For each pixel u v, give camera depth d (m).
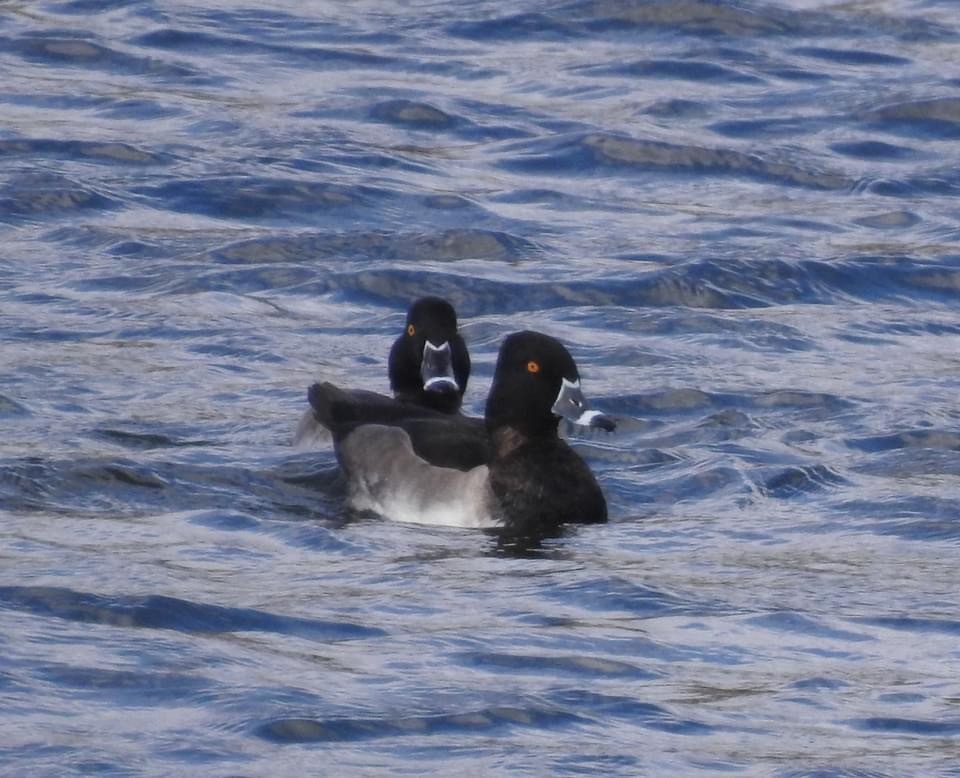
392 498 13.40
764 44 28.91
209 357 16.95
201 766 8.40
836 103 26.41
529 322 18.38
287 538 12.46
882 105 26.12
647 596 11.19
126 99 25.30
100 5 29.55
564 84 26.88
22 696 9.09
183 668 9.56
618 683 9.67
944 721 9.23
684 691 9.59
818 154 24.48
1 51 27.14
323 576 11.54
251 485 13.68
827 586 11.49
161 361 16.75
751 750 8.81
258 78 26.67
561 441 13.43
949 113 25.98
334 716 8.98
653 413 15.73
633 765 8.59
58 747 8.52
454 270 19.70
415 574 11.65
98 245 20.31
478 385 16.62
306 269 19.56
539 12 29.80
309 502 13.55
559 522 13.08
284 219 21.45
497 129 24.91
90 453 14.06
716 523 13.09
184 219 21.23
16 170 22.12
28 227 20.84
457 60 27.80
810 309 19.17
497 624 10.59
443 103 25.72
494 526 13.08
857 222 22.16
